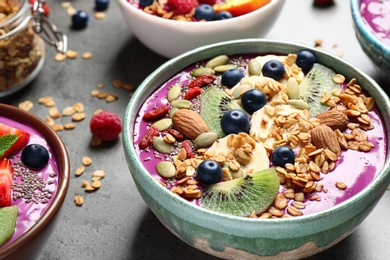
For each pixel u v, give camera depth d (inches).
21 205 18.4
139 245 20.0
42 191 18.8
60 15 27.0
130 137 19.1
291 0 27.1
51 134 19.6
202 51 21.1
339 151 18.8
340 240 18.6
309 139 19.1
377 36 22.6
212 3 24.5
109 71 24.8
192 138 19.4
